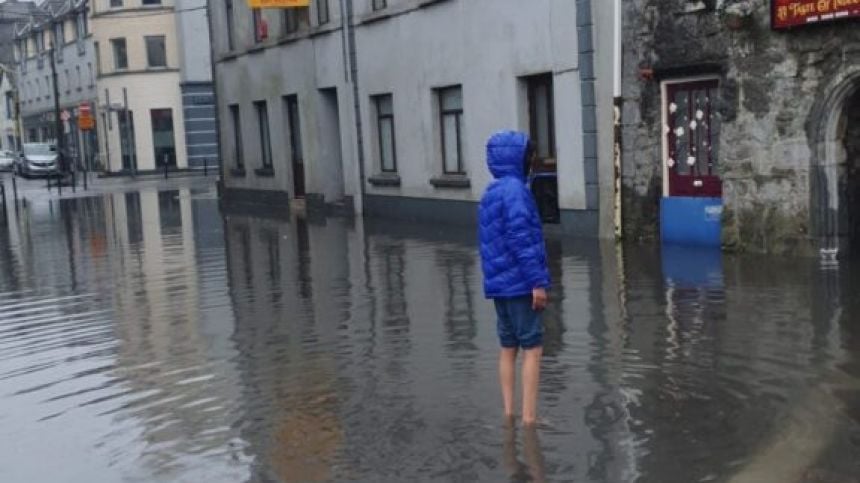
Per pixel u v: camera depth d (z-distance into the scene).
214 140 57.19
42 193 40.66
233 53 29.41
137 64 55.62
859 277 10.39
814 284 10.16
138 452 6.09
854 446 5.50
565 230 15.75
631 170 14.36
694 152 13.52
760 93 12.23
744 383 6.83
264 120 28.41
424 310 10.25
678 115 13.68
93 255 17.58
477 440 5.91
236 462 5.79
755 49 12.23
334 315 10.30
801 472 5.16
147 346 9.27
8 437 6.55
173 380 7.86
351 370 7.83
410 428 6.23
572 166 15.42
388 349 8.52
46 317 11.23
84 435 6.50
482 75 17.41
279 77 26.38
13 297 12.94
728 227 12.77
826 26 11.36
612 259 12.84
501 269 6.11
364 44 21.52
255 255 16.20
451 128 18.97
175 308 11.35
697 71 13.09
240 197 30.12
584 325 8.96
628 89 14.23
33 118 79.00
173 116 56.31
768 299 9.56
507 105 16.80
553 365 7.57
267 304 11.27
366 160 22.06
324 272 13.64
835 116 11.52
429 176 19.47
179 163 56.62
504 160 6.12
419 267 13.48
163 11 55.44
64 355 9.05
